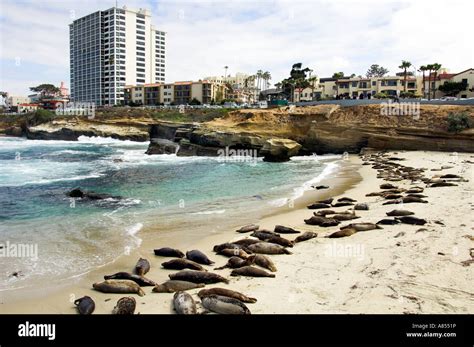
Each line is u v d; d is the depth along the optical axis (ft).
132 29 517.96
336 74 310.24
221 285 33.50
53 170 123.44
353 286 31.55
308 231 50.57
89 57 531.91
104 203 71.61
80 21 541.75
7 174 114.21
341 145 161.79
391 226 48.67
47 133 291.17
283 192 81.61
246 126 175.32
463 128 137.80
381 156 136.56
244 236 49.49
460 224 47.52
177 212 63.93
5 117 374.63
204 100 394.93
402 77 291.58
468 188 71.46
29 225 55.57
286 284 32.86
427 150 142.92
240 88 546.26
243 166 130.21
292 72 322.14
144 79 540.93
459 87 243.40
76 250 44.42
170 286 33.37
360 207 60.13
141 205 69.82
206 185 91.97
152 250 44.45
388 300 28.81
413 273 33.47
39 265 39.75
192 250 42.06
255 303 29.35
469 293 29.48
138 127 274.98
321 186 85.97
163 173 114.01
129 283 33.63
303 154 167.94
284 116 176.14
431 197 64.64
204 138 165.27
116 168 126.82
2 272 37.88
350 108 169.68
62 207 68.13
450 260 35.96
